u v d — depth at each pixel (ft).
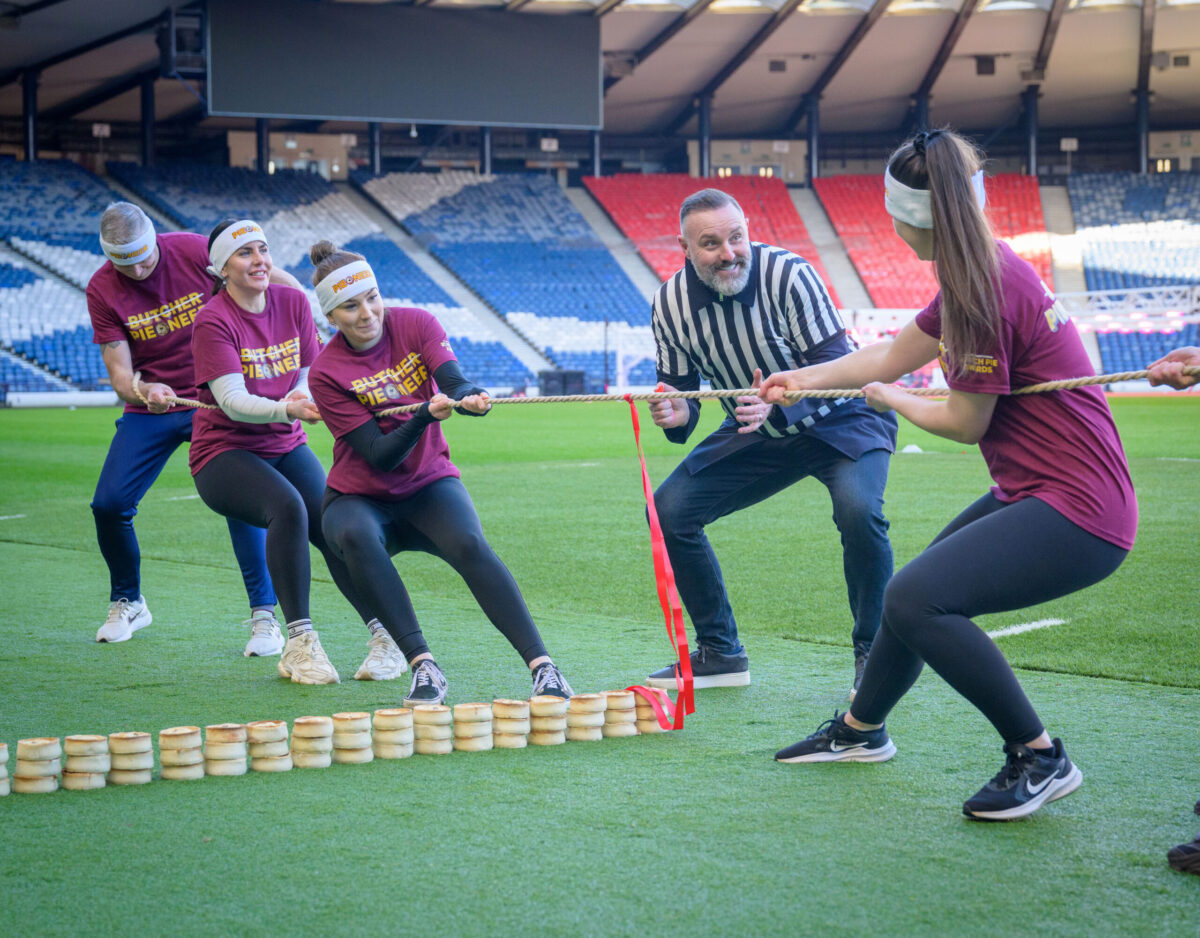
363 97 108.78
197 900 7.68
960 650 8.98
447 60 110.01
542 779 10.25
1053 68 122.52
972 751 10.94
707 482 13.76
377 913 7.45
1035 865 8.17
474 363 112.06
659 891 7.74
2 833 9.01
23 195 111.34
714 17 111.24
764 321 13.29
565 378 108.17
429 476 13.46
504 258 124.67
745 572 21.71
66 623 18.15
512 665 14.99
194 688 13.97
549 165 144.46
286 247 116.98
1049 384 8.86
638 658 15.35
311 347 16.06
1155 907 7.47
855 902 7.55
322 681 14.24
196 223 115.85
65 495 37.78
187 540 27.48
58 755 10.18
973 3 106.73
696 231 12.94
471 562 12.84
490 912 7.44
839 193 133.18
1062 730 11.58
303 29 106.42
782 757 10.71
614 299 123.44
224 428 15.25
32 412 88.84
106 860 8.41
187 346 17.44
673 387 14.25
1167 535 24.75
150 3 98.02
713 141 140.36
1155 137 138.21
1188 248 124.77
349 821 9.18
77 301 105.60
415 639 12.87
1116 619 16.94
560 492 36.55
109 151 135.23
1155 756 10.70
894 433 14.01
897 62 120.98
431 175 130.93
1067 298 111.34
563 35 111.34
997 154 141.90
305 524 14.78
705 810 9.35
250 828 9.05
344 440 13.35
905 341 10.37
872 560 13.12
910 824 9.00
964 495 32.86
